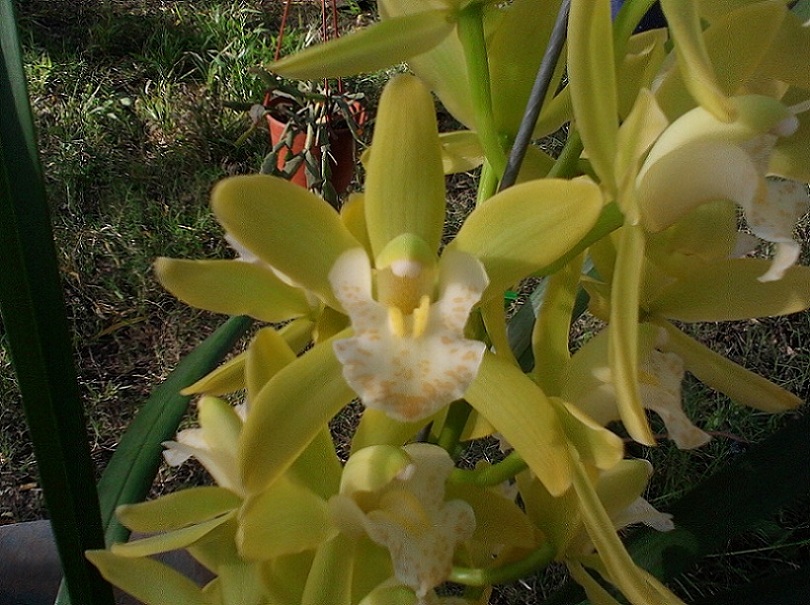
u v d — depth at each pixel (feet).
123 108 1.88
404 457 0.49
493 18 0.55
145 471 0.75
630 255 0.46
